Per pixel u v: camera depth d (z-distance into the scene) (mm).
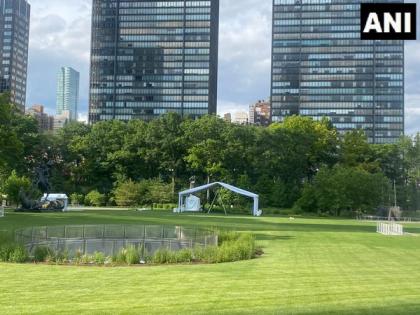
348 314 13766
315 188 102438
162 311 14094
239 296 16547
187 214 80875
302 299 16078
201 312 13961
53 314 13680
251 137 115562
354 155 124938
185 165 121188
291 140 116875
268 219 73438
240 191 89812
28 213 69062
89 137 120938
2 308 14500
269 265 25141
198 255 27672
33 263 25875
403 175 131250
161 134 121000
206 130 118688
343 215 100875
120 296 16531
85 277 20922
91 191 113438
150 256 27625
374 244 37062
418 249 33812
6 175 93812
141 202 108562
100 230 34875
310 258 28266
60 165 120750
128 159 118812
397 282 19875
